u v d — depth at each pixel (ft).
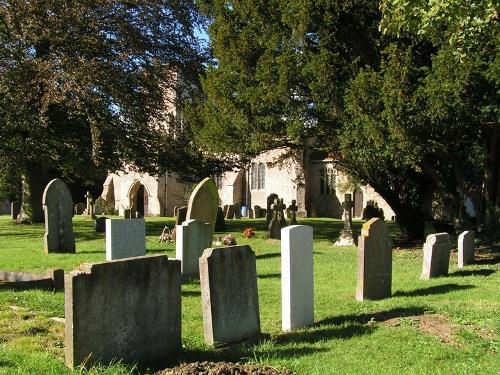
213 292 22.41
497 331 24.50
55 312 26.17
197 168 90.94
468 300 31.35
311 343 23.04
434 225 71.31
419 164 62.34
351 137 55.21
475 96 47.62
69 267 43.68
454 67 45.09
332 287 36.83
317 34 57.62
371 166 63.36
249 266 24.02
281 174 165.48
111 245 39.58
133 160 86.43
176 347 21.07
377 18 55.31
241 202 175.94
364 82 49.93
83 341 18.37
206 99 86.58
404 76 48.21
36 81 76.59
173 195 169.17
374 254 32.35
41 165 90.12
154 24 86.79
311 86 56.13
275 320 27.30
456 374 19.07
